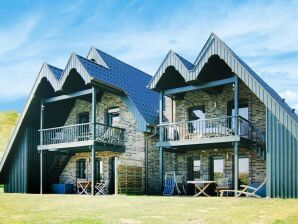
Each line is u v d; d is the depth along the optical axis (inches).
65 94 756.0
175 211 337.4
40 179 802.2
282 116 544.7
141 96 813.9
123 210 347.3
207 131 644.1
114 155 776.3
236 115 591.8
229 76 689.0
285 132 540.4
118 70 840.3
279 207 371.6
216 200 451.8
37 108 823.1
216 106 711.1
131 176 721.0
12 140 827.4
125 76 841.5
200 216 301.9
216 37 607.8
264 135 644.7
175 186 697.6
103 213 323.6
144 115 745.6
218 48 603.5
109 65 821.9
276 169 541.6
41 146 781.9
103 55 843.4
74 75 751.7
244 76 577.9
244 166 671.1
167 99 787.4
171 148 709.3
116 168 685.3
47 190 838.5
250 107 673.0
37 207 386.3
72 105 871.1
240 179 671.1
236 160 582.9
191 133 694.5
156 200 457.7
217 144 640.4
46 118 840.3
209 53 611.8
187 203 414.0
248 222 269.4
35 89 781.3
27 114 810.2
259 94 564.1
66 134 791.7
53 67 771.4
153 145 768.3
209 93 699.4
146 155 739.4
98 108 816.3
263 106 659.4
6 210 356.8
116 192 676.1
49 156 848.9
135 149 753.6
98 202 439.5
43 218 292.2
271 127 552.7
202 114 739.4
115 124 799.7
